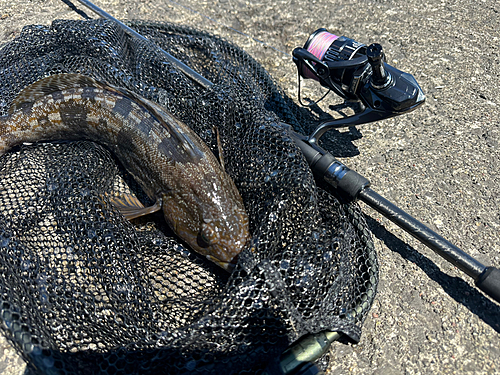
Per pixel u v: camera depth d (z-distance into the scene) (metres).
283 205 0.29
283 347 0.26
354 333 0.27
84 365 0.25
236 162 0.34
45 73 0.39
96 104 0.36
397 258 0.34
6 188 0.34
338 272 0.29
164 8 0.56
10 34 0.50
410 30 0.56
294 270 0.28
